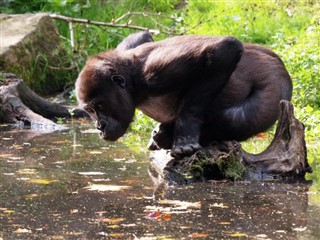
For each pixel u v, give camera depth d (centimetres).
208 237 691
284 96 970
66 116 1491
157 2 1903
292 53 1368
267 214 767
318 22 1612
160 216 761
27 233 712
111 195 853
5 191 876
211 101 944
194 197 841
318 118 1216
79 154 1097
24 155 1089
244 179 925
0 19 1744
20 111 1412
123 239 689
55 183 914
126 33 1795
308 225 727
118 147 1156
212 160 923
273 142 948
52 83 1697
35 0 1955
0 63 1590
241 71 955
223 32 1700
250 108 948
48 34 1716
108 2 1939
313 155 1062
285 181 917
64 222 746
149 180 930
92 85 938
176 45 944
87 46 1770
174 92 952
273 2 1791
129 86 949
